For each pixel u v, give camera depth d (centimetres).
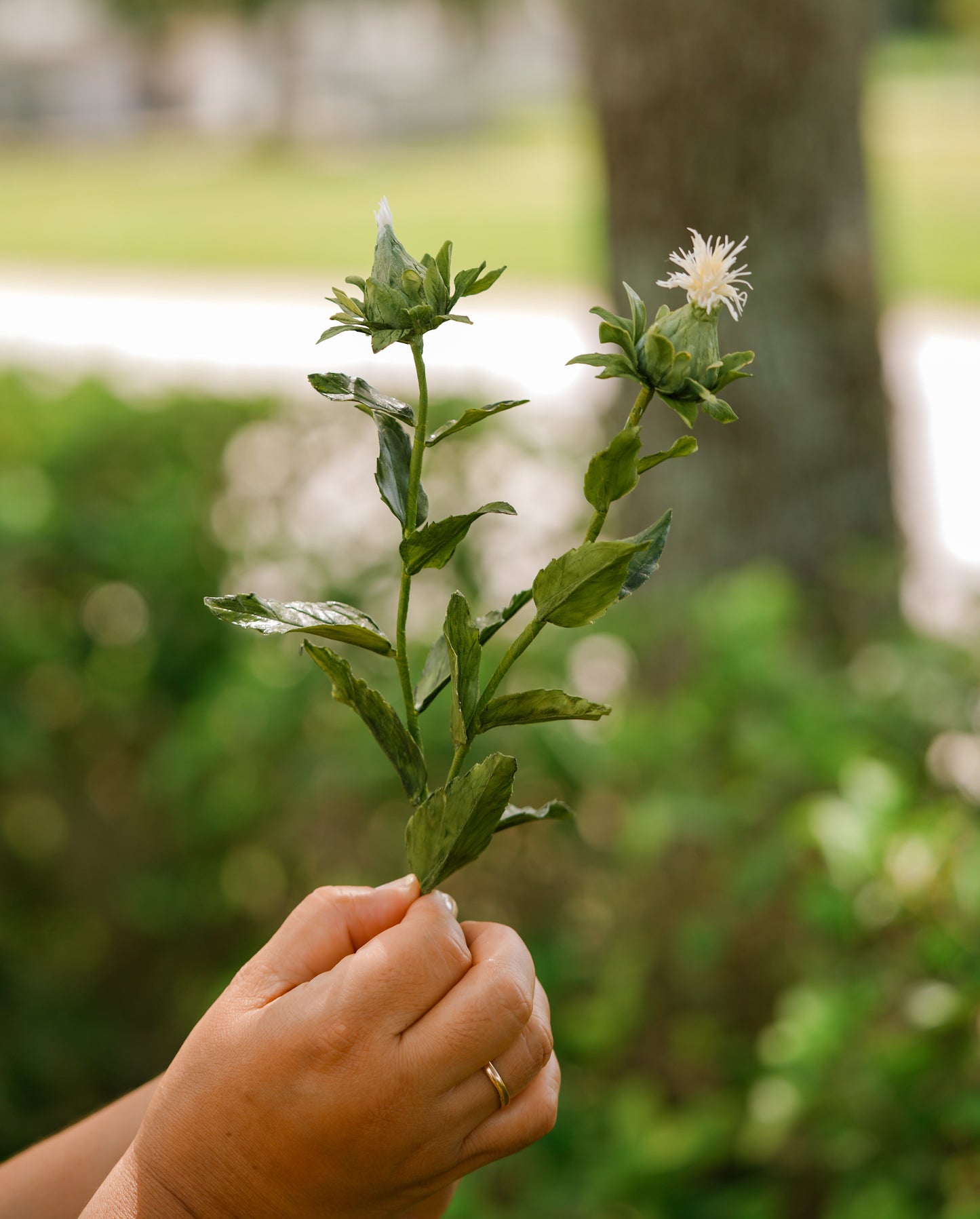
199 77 2816
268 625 67
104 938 259
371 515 285
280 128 2673
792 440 280
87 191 2223
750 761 182
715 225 273
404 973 66
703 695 197
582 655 241
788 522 283
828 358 280
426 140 2706
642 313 65
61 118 2867
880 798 157
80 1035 239
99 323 1057
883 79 2716
